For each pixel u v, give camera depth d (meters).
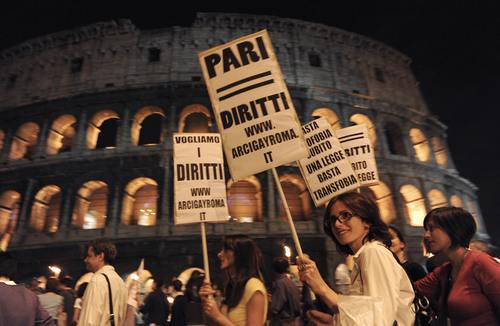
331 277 30.14
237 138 5.88
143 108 37.31
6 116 39.06
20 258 31.25
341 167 8.29
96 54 40.84
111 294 5.91
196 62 39.56
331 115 39.59
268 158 5.64
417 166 38.81
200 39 40.88
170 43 40.88
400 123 41.62
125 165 33.94
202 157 8.15
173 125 35.75
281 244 31.12
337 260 30.84
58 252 31.00
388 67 46.78
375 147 39.16
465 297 3.98
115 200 32.66
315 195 8.38
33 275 30.73
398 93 45.66
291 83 39.31
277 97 5.91
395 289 3.09
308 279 3.72
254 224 31.95
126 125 36.28
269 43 6.25
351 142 9.77
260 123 5.85
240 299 4.85
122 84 38.69
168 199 32.28
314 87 38.72
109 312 5.78
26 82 41.28
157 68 39.34
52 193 35.75
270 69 6.09
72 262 30.78
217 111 6.10
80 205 33.94
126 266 30.39
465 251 4.34
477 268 4.02
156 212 32.06
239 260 5.18
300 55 41.81
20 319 4.27
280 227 31.89
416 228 34.88
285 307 9.23
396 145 41.56
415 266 6.05
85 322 5.54
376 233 3.80
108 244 6.61
